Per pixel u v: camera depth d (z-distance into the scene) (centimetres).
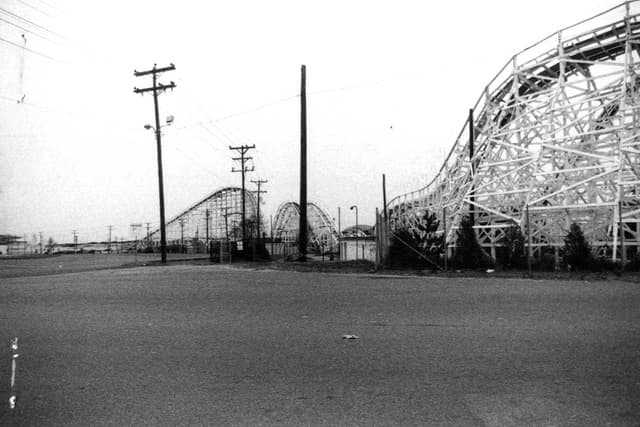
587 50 2891
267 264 2936
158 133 3584
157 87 3559
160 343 686
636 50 2858
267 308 1018
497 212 2802
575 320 788
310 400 441
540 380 483
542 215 2845
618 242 2448
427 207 3734
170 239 10225
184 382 500
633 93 2569
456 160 3753
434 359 571
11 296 1359
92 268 3064
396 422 387
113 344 684
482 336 687
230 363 571
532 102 3127
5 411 421
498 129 3219
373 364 555
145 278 2028
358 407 421
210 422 394
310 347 646
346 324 809
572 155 2927
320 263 2755
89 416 409
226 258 4125
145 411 419
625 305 939
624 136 2541
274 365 559
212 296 1270
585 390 452
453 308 953
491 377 497
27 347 671
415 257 2119
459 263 2012
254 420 396
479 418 391
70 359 600
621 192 2308
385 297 1164
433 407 418
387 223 2347
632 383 468
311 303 1084
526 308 927
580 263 1794
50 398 455
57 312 1014
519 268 1917
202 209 9488
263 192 6969
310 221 8731
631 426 370
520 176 3072
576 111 2825
